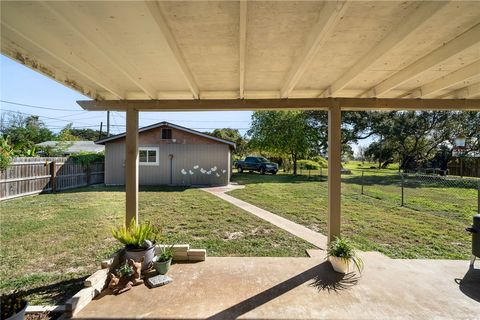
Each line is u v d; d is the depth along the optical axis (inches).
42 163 401.7
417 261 143.3
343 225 222.8
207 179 530.9
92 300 103.3
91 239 184.1
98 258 151.6
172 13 72.3
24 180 366.9
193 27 79.7
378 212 272.5
